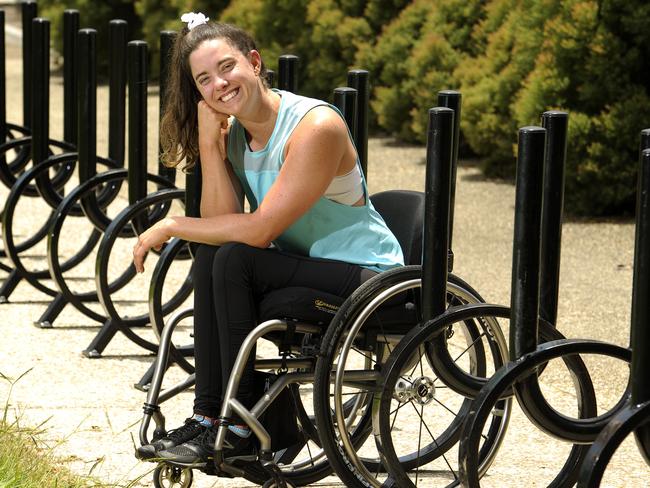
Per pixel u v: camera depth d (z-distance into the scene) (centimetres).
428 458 730
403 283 643
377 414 632
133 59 977
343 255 686
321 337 673
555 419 606
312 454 816
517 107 1612
